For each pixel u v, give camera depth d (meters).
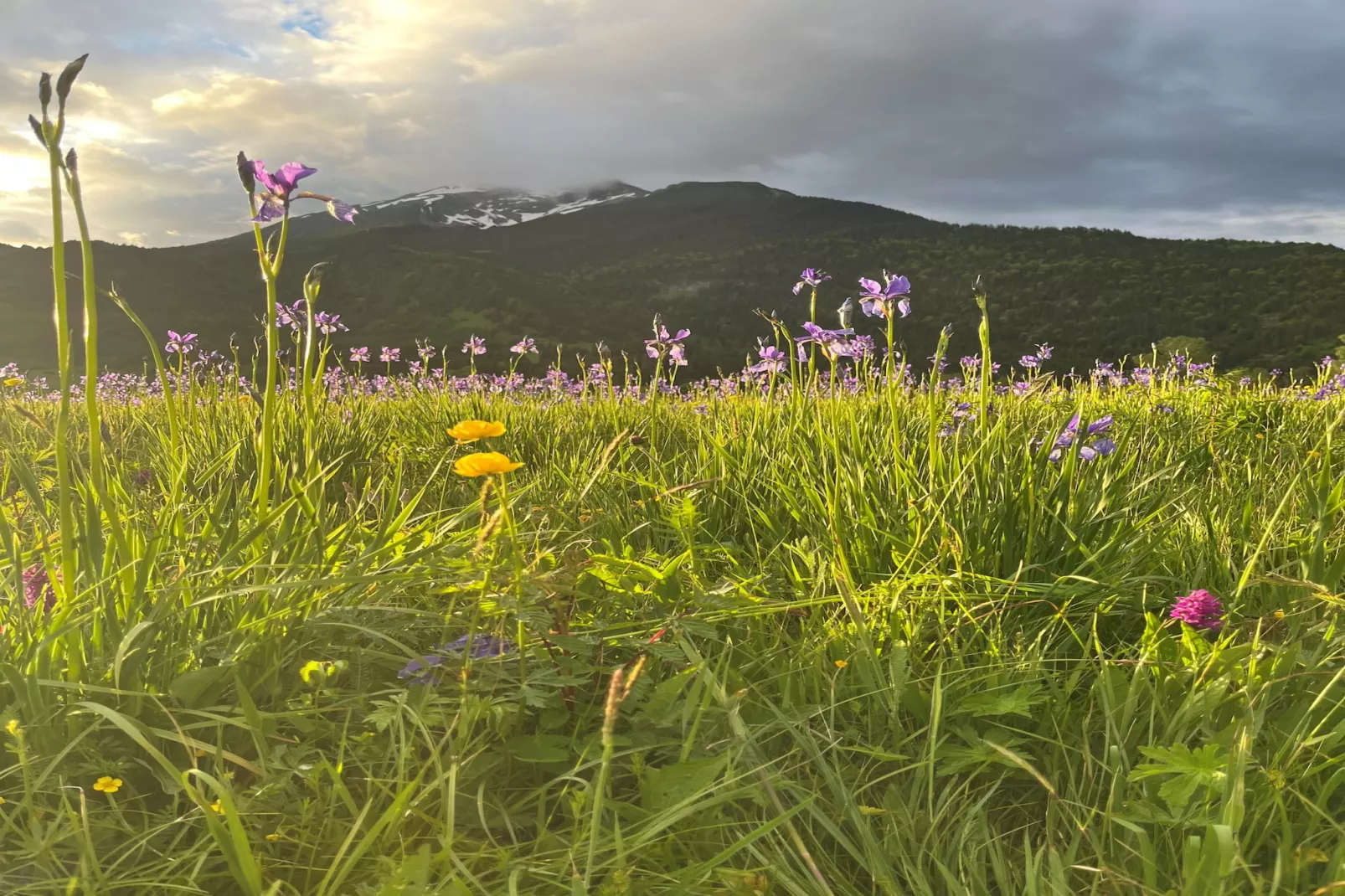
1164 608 2.36
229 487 2.31
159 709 1.58
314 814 1.39
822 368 4.66
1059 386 6.36
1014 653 2.07
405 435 4.79
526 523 2.66
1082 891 1.32
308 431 2.15
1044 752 1.75
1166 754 1.46
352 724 1.70
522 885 1.31
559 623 1.86
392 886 1.10
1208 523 2.55
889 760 1.69
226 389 5.15
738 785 1.57
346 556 2.15
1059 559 2.48
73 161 1.61
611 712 1.14
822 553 2.54
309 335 2.13
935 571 2.32
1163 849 1.42
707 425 4.63
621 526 3.02
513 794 1.62
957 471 2.74
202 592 1.84
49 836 1.22
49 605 1.92
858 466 2.77
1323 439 3.80
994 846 1.42
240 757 1.56
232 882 1.33
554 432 5.05
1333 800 1.52
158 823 1.42
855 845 1.48
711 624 2.11
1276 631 2.00
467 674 1.62
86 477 2.14
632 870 1.23
